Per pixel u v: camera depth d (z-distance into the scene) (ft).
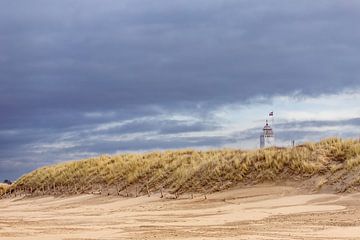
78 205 131.64
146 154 170.81
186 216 87.92
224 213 89.45
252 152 133.08
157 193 132.57
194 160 147.54
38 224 81.05
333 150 121.19
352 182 102.17
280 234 61.26
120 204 124.88
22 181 189.16
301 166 117.19
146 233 65.51
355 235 58.90
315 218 75.82
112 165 166.91
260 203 99.71
